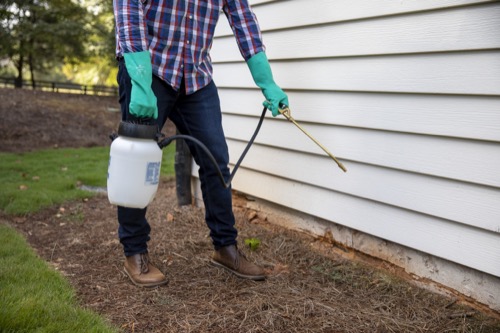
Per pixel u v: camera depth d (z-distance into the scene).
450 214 2.22
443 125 2.20
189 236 3.22
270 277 2.60
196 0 2.34
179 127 2.58
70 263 2.83
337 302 2.31
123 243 2.55
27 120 11.06
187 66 2.37
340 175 2.76
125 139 2.10
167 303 2.29
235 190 3.70
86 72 25.69
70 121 11.77
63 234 3.38
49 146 9.00
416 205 2.37
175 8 2.28
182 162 3.90
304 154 2.99
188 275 2.64
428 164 2.28
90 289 2.45
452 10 2.10
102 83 25.62
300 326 2.08
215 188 2.55
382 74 2.43
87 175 5.51
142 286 2.47
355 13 2.52
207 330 2.05
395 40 2.35
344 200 2.77
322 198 2.91
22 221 3.68
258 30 2.50
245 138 3.46
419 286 2.46
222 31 3.53
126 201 2.12
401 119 2.38
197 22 2.36
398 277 2.55
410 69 2.30
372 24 2.45
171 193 4.64
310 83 2.86
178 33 2.31
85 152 7.96
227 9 2.49
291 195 3.14
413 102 2.31
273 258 2.88
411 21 2.27
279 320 2.11
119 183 2.10
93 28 21.12
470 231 2.17
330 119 2.76
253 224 3.45
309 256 2.88
